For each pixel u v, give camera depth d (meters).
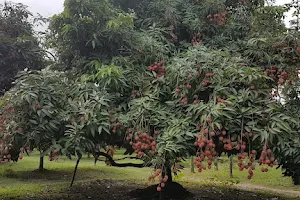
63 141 3.88
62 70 5.56
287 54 4.60
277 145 3.75
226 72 3.95
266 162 3.27
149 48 4.79
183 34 5.72
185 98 4.00
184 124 3.75
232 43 5.25
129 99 4.55
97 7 4.71
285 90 5.26
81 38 4.88
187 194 6.45
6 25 6.74
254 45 4.76
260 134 3.39
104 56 4.86
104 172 10.90
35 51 6.41
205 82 3.93
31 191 7.13
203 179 9.52
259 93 3.93
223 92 3.78
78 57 5.08
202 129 3.44
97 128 3.89
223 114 3.39
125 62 4.67
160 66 4.66
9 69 6.29
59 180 9.19
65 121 3.99
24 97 3.75
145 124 3.92
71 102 4.10
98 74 4.33
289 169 6.62
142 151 3.78
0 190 7.20
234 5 6.25
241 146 3.40
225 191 7.42
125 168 12.21
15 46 6.26
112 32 4.68
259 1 6.34
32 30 6.93
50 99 4.00
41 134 3.84
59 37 5.12
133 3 5.75
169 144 3.57
